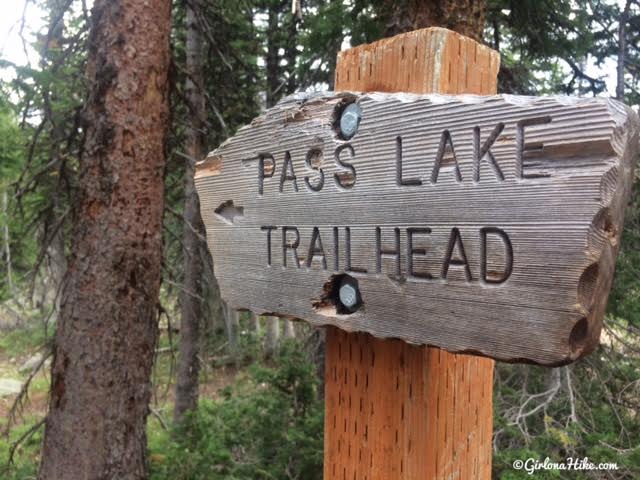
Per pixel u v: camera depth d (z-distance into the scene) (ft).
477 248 4.00
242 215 6.06
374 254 4.65
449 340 4.13
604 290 3.67
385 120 4.62
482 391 5.75
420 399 5.16
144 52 12.36
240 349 40.47
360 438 5.58
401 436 5.26
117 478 12.32
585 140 3.54
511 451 13.42
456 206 4.11
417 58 5.24
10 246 19.30
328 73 21.57
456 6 10.70
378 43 5.56
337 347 5.82
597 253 3.50
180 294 23.70
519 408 17.15
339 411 5.78
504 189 3.86
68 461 12.23
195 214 22.33
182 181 22.63
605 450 13.91
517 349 3.77
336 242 4.98
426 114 4.33
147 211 12.56
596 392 18.16
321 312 5.10
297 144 5.38
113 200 12.23
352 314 4.84
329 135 5.07
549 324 3.63
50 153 17.20
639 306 17.34
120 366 12.34
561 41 18.66
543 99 3.74
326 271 5.04
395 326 4.50
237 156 6.12
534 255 3.71
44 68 14.89
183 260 25.21
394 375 5.33
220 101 23.27
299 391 17.49
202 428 15.78
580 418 17.10
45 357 15.14
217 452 14.74
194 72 21.66
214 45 18.65
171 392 34.19
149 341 12.83
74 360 12.30
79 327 12.28
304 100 5.35
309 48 19.58
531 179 3.74
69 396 12.30
